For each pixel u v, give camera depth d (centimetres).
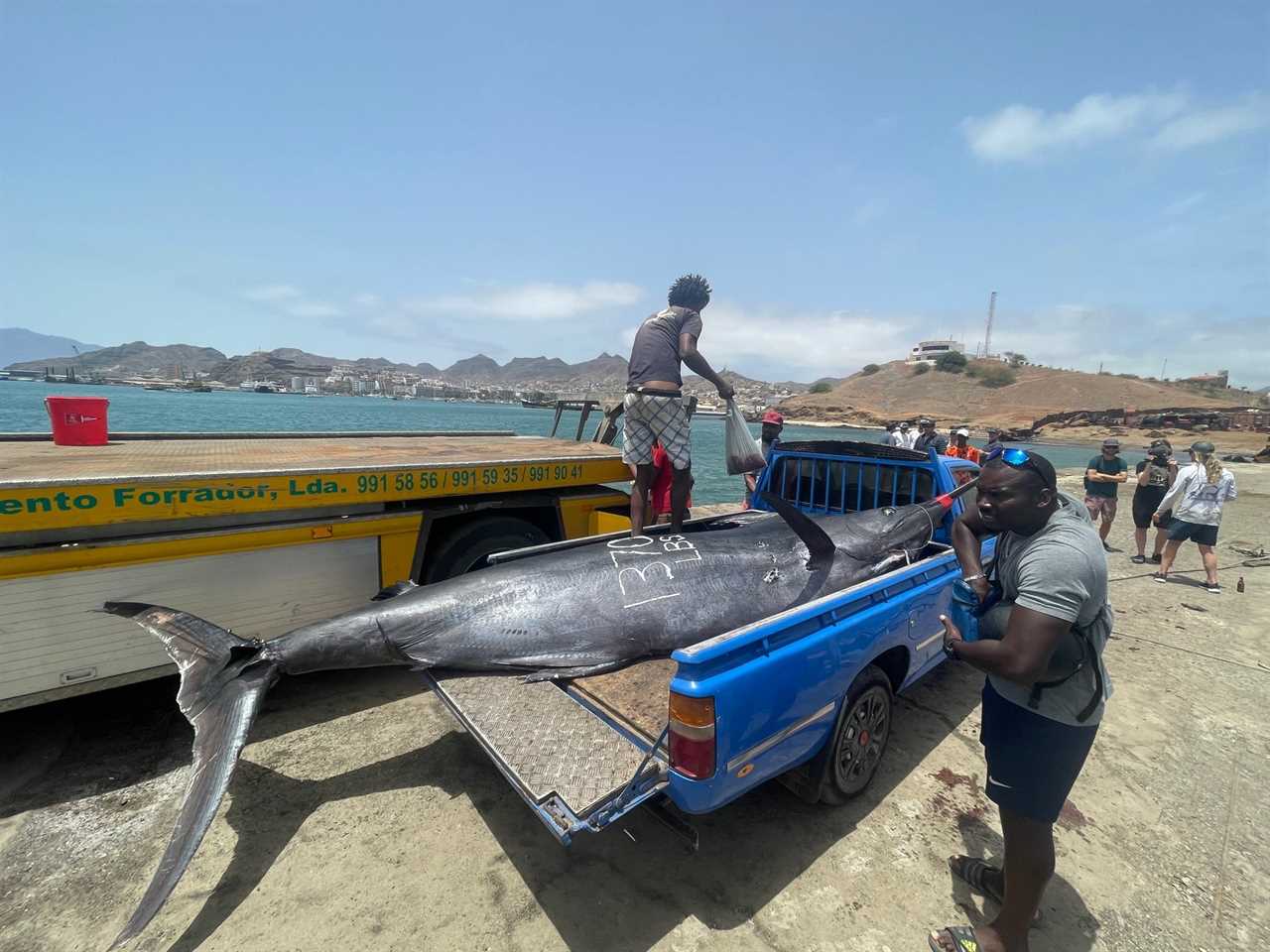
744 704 236
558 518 513
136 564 327
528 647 315
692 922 247
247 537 359
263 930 236
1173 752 391
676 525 459
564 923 244
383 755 349
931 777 353
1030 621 197
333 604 399
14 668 297
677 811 262
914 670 363
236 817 296
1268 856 301
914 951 238
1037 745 215
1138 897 271
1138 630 612
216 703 278
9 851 268
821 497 525
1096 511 993
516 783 225
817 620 278
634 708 273
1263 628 626
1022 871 223
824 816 315
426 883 261
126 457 437
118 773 324
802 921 250
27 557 293
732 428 484
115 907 243
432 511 435
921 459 459
